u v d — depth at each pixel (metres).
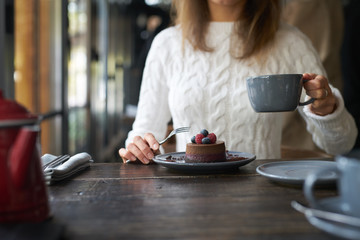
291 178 0.64
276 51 1.22
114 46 5.45
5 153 0.48
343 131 1.00
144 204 0.58
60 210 0.56
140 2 6.63
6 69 1.28
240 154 0.93
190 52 1.27
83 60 3.07
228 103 1.21
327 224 0.42
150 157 0.93
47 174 0.71
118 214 0.53
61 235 0.44
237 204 0.57
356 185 0.41
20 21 1.48
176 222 0.49
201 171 0.80
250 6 1.26
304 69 1.23
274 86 0.73
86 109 3.32
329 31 1.99
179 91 1.24
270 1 1.21
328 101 0.91
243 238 0.43
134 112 3.09
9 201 0.48
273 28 1.21
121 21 6.28
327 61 2.00
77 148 2.85
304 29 2.00
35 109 1.72
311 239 0.42
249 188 0.67
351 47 2.15
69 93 2.46
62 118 2.15
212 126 1.22
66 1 2.12
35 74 1.72
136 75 6.54
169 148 1.39
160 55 1.29
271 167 0.79
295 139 1.85
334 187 0.65
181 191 0.66
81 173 0.84
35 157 0.51
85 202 0.60
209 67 1.24
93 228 0.48
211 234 0.45
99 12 4.11
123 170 0.87
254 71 1.22
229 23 1.27
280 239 0.43
